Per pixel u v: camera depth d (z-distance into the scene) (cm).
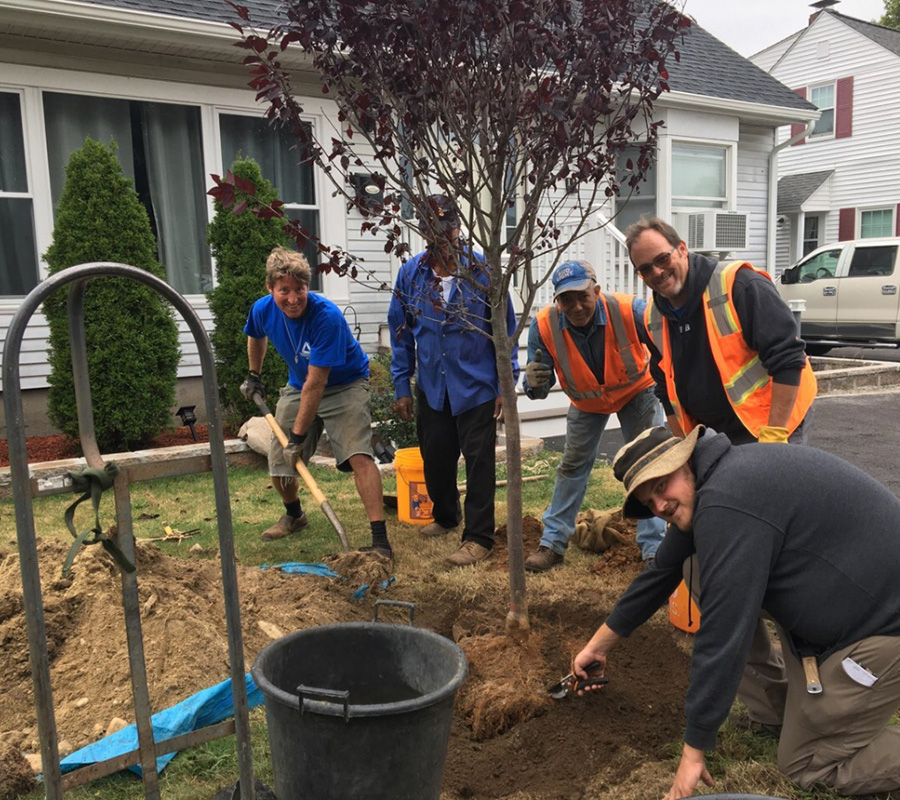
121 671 296
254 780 241
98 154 684
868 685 231
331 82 299
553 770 264
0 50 752
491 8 266
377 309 982
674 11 301
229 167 899
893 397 1086
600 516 486
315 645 244
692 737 224
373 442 725
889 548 230
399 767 206
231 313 757
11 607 322
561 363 415
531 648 332
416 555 471
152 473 206
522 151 300
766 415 321
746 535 219
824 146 2377
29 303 173
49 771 188
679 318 336
